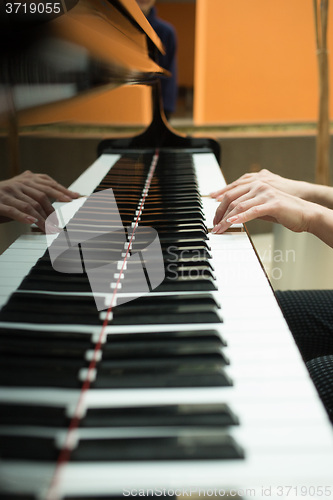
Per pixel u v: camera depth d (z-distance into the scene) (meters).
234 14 3.17
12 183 0.62
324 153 2.17
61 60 0.67
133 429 0.35
